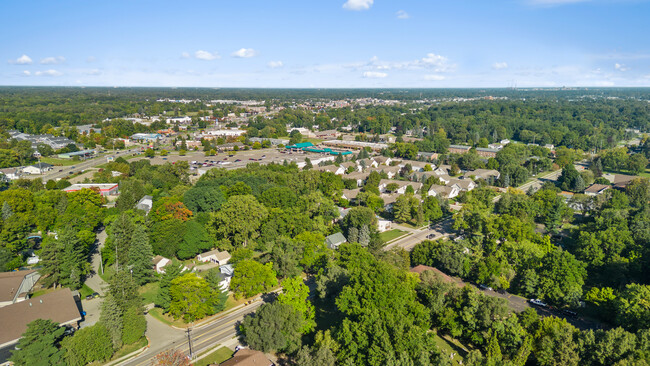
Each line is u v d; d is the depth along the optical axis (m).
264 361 68.25
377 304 72.44
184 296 84.50
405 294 75.75
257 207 123.00
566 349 66.69
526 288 96.50
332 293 89.50
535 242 114.19
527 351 68.25
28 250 115.44
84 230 118.69
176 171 193.38
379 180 191.12
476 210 128.00
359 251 100.75
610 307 86.31
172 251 113.06
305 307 80.56
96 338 70.62
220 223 120.81
